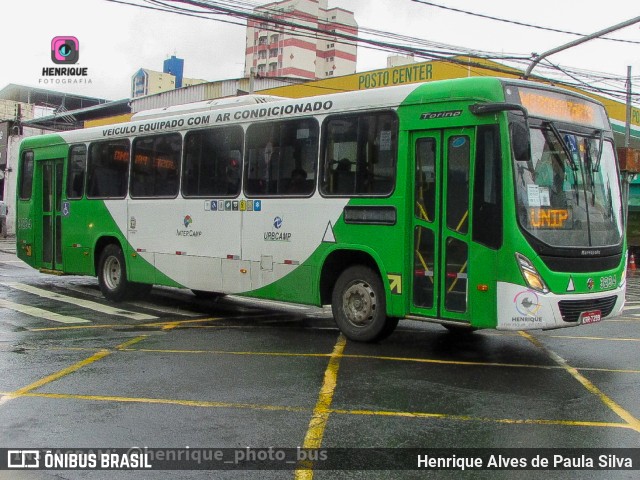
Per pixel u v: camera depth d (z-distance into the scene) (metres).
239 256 9.73
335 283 8.80
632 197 26.30
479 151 7.29
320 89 26.98
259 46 92.44
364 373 6.88
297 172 9.02
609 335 9.55
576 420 5.43
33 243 13.84
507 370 7.16
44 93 51.22
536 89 7.54
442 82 7.67
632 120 28.47
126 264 11.67
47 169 13.63
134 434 4.97
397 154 7.92
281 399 5.90
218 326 9.73
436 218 7.65
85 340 8.48
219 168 10.09
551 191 7.37
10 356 7.50
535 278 6.98
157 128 11.13
